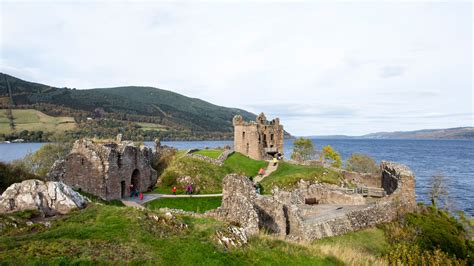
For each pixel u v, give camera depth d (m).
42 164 74.12
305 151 100.25
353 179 57.78
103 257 13.06
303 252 18.44
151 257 13.77
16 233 15.06
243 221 21.39
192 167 52.22
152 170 50.78
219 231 17.36
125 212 18.05
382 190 45.38
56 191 19.00
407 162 160.62
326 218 30.70
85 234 15.06
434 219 35.62
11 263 11.84
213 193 47.62
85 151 39.50
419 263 23.56
